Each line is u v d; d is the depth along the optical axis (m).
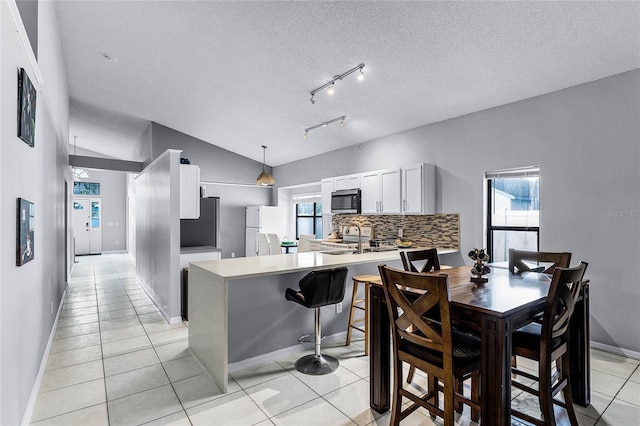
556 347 1.99
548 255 2.78
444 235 4.79
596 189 3.36
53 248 3.74
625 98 3.18
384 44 3.38
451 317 1.77
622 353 3.17
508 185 4.21
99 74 5.05
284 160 8.03
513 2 2.64
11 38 1.70
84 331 3.86
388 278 1.97
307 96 4.78
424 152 5.05
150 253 5.45
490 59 3.34
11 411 1.78
